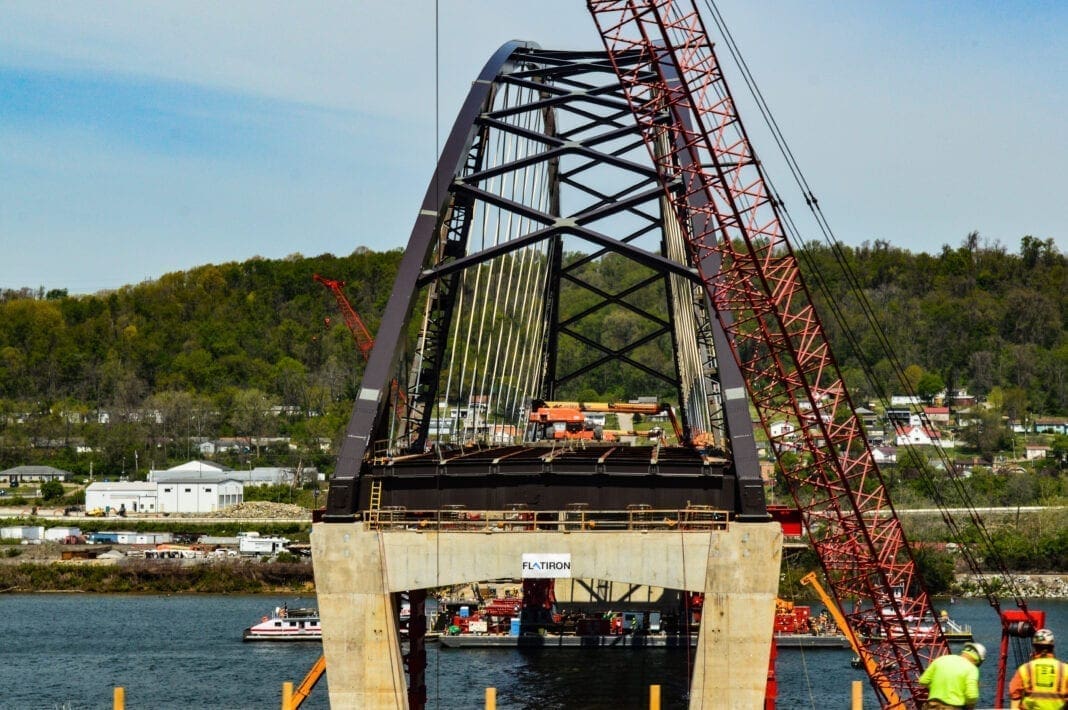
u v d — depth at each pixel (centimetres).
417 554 7219
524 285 13488
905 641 8812
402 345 8344
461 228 9512
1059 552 19900
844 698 10738
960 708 3247
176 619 16675
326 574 7231
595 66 10350
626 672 11994
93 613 17325
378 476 7631
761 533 7100
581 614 14475
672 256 12212
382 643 7200
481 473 7569
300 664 12912
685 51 8169
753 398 8681
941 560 18850
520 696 10675
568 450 9556
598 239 8550
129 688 11506
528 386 14125
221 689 11425
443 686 11181
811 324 8344
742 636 7050
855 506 8519
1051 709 3186
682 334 12488
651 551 7144
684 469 7475
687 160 8912
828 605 10206
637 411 14012
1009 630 8144
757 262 8194
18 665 12850
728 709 7025
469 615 15375
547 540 7194
